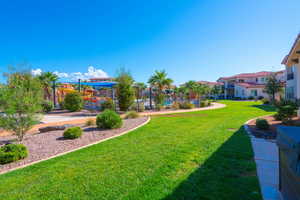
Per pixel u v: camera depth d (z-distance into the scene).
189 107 17.77
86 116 12.31
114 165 3.46
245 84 39.09
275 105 8.21
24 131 5.70
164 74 17.56
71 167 3.41
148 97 22.02
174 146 4.68
